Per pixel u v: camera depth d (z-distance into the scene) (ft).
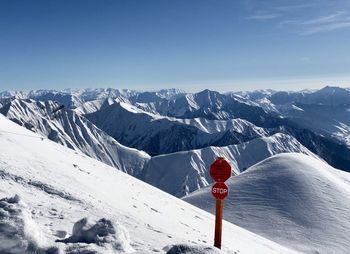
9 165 78.33
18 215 24.02
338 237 233.35
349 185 356.79
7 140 108.58
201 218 135.13
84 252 23.18
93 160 167.02
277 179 334.44
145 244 39.22
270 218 262.88
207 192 331.36
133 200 101.71
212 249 22.91
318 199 294.05
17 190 58.95
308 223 254.47
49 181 73.46
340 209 277.64
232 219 265.34
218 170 31.63
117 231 26.53
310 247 218.18
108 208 66.80
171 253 22.47
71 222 42.01
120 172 168.86
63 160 117.29
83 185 85.87
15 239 22.54
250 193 311.68
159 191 165.37
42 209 47.57
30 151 104.88
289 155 402.52
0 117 157.99
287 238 231.09
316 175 344.49
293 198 296.30
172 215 107.55
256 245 131.44
